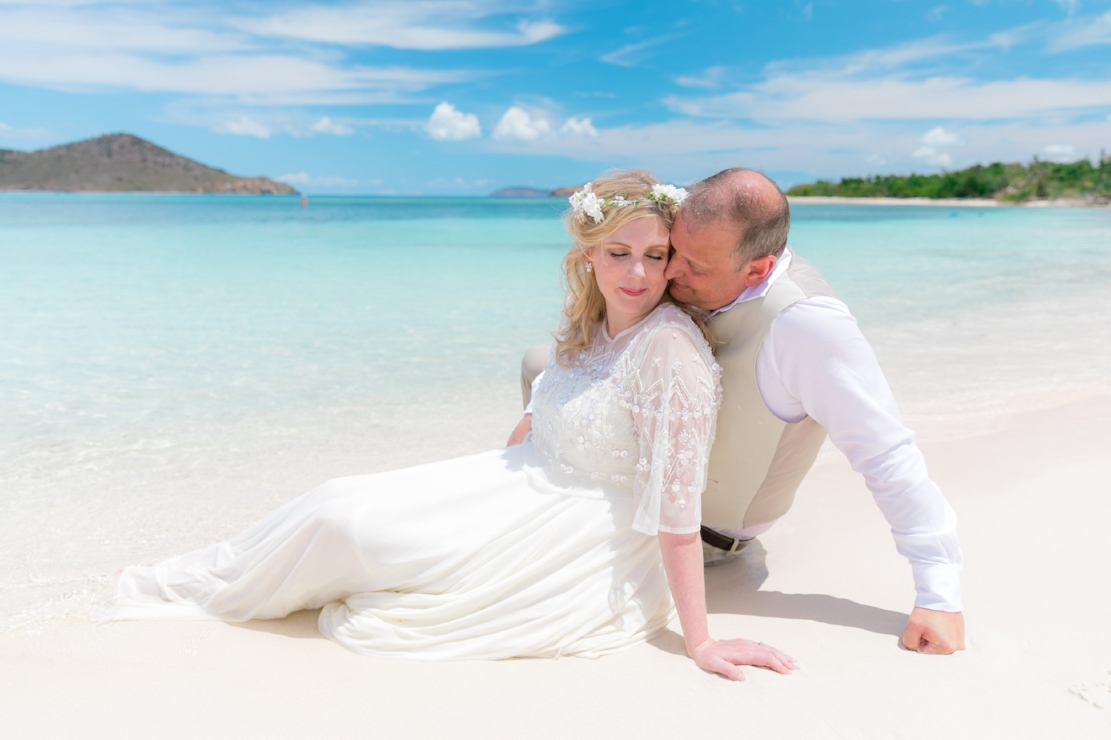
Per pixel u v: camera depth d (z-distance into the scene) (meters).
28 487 3.61
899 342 7.12
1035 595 2.43
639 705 1.91
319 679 2.04
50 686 1.99
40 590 2.62
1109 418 4.57
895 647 2.18
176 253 17.23
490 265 14.92
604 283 2.22
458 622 2.18
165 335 7.39
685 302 2.32
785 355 2.14
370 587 2.30
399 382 5.62
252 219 39.22
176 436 4.37
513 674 2.06
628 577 2.29
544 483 2.36
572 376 2.37
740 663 2.08
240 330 7.70
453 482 2.37
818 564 2.84
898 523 2.20
